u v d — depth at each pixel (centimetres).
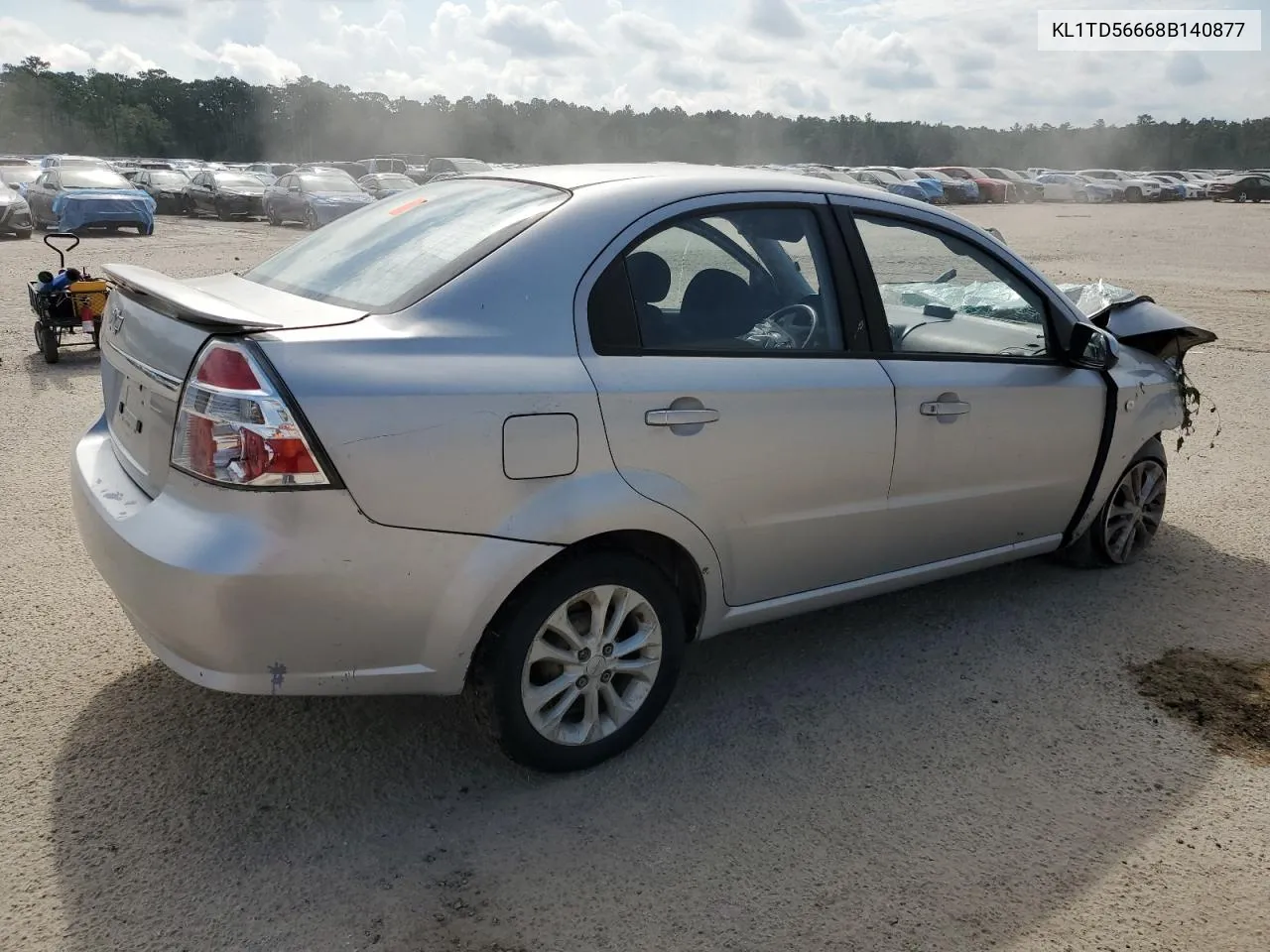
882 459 346
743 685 362
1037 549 428
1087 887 263
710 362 306
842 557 350
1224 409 795
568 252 290
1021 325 408
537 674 297
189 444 252
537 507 271
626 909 249
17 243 1958
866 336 347
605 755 308
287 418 241
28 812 277
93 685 345
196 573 242
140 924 238
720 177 334
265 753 310
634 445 287
